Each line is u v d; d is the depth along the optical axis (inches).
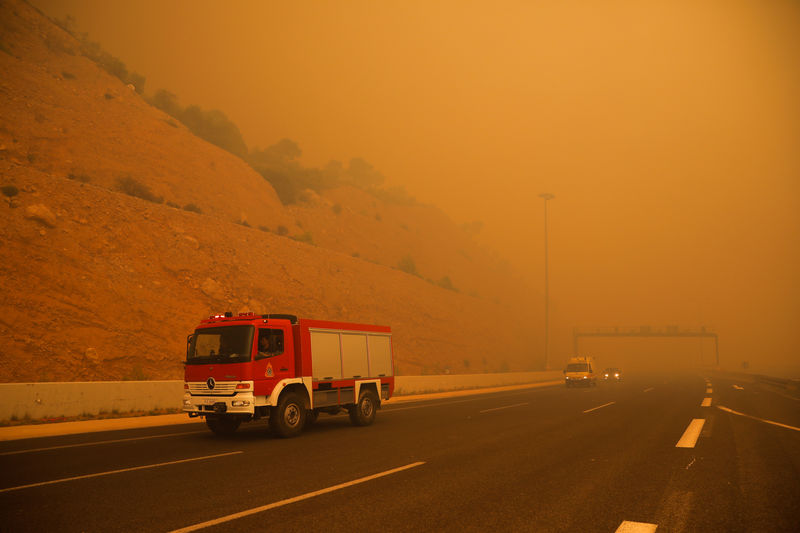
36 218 960.3
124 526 186.9
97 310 896.3
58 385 529.7
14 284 816.9
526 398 936.3
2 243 864.3
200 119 2674.7
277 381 440.1
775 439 395.5
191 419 603.8
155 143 1797.5
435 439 416.2
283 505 215.3
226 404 421.7
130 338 895.1
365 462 314.3
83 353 794.8
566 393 1093.8
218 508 210.8
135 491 240.7
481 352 2337.6
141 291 1024.2
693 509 207.2
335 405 502.6
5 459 331.6
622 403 780.6
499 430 470.6
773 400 812.6
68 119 1560.0
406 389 1015.0
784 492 234.1
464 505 214.7
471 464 306.3
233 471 288.0
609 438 410.9
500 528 183.9
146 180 1568.7
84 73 1867.6
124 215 1189.1
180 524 189.0
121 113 1807.3
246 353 423.5
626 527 184.4
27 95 1517.0
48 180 1111.6
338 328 525.0
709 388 1203.9
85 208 1107.3
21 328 757.3
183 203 1617.9
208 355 442.0
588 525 187.0
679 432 440.8
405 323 1955.0
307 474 279.1
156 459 329.4
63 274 906.1
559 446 372.8
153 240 1192.8
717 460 311.7
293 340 474.9
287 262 1628.9
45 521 193.2
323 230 2402.8
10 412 489.4
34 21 1876.2
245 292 1302.9
